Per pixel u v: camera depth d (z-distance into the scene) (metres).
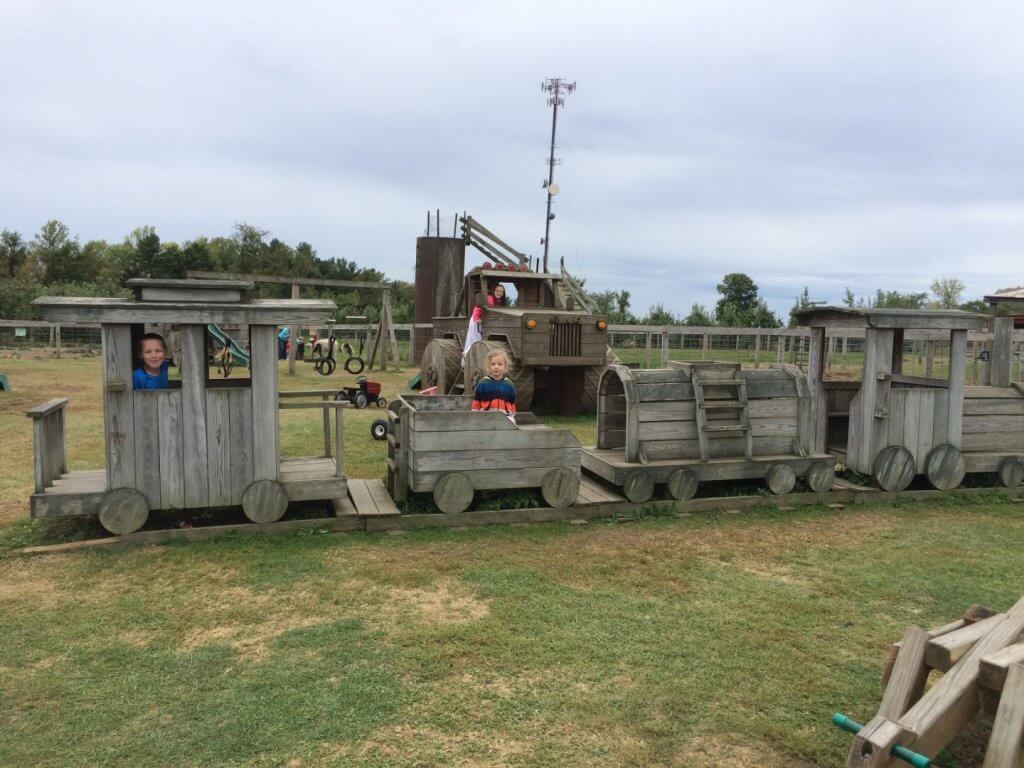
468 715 3.23
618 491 6.90
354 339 36.72
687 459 6.83
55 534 5.59
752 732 3.16
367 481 7.14
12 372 21.61
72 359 29.03
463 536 5.83
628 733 3.13
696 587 4.84
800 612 4.45
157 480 5.42
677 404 6.79
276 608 4.37
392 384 18.44
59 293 45.75
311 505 6.24
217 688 3.43
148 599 4.47
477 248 18.28
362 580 4.83
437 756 2.93
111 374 5.29
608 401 7.58
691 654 3.87
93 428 10.75
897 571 5.18
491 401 6.94
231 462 5.56
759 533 6.07
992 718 2.61
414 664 3.69
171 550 5.30
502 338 12.87
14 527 5.81
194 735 3.04
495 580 4.88
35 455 5.31
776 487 6.91
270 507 5.66
